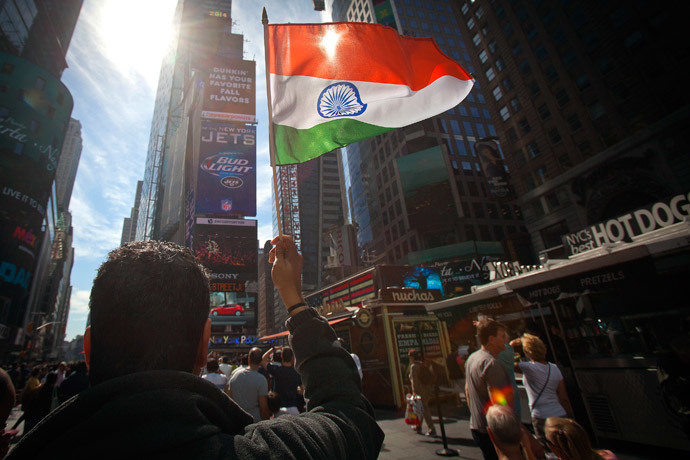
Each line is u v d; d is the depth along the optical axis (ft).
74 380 19.57
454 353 39.65
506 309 26.37
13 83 137.80
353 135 13.19
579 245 29.53
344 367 3.60
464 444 22.82
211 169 168.76
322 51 13.82
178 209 212.23
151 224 304.30
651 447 17.60
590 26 97.55
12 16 144.36
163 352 2.44
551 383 13.01
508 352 14.58
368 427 3.16
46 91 149.18
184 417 1.96
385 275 54.24
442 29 215.72
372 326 42.55
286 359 19.98
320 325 3.86
